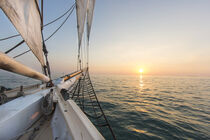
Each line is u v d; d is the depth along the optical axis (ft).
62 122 5.18
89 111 25.84
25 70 4.84
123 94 50.52
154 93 57.26
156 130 18.84
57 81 18.61
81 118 4.56
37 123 5.59
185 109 32.73
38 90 8.63
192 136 17.78
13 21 4.73
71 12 13.57
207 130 20.01
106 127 19.17
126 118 23.30
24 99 5.92
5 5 4.15
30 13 6.08
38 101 6.09
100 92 52.65
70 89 21.85
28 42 6.13
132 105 33.42
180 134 18.08
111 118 22.91
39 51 7.80
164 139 16.46
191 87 94.12
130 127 19.48
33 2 6.22
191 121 23.79
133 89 68.90
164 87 87.25
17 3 4.90
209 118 26.05
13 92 7.36
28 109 5.16
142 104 35.19
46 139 4.41
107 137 16.42
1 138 3.72
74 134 3.90
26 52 8.17
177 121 23.25
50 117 6.21
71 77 30.04
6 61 3.40
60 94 8.77
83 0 21.48
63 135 4.42
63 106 6.43
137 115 25.30
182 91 69.36
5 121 3.90
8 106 4.95
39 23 7.48
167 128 19.75
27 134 4.75
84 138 3.60
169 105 35.81
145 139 16.26
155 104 36.01
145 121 22.18
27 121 5.07
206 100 46.34
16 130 4.36
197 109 33.40
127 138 16.31
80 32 28.50
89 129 3.79
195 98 49.44
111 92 54.24
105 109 28.14
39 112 6.10
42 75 7.12
